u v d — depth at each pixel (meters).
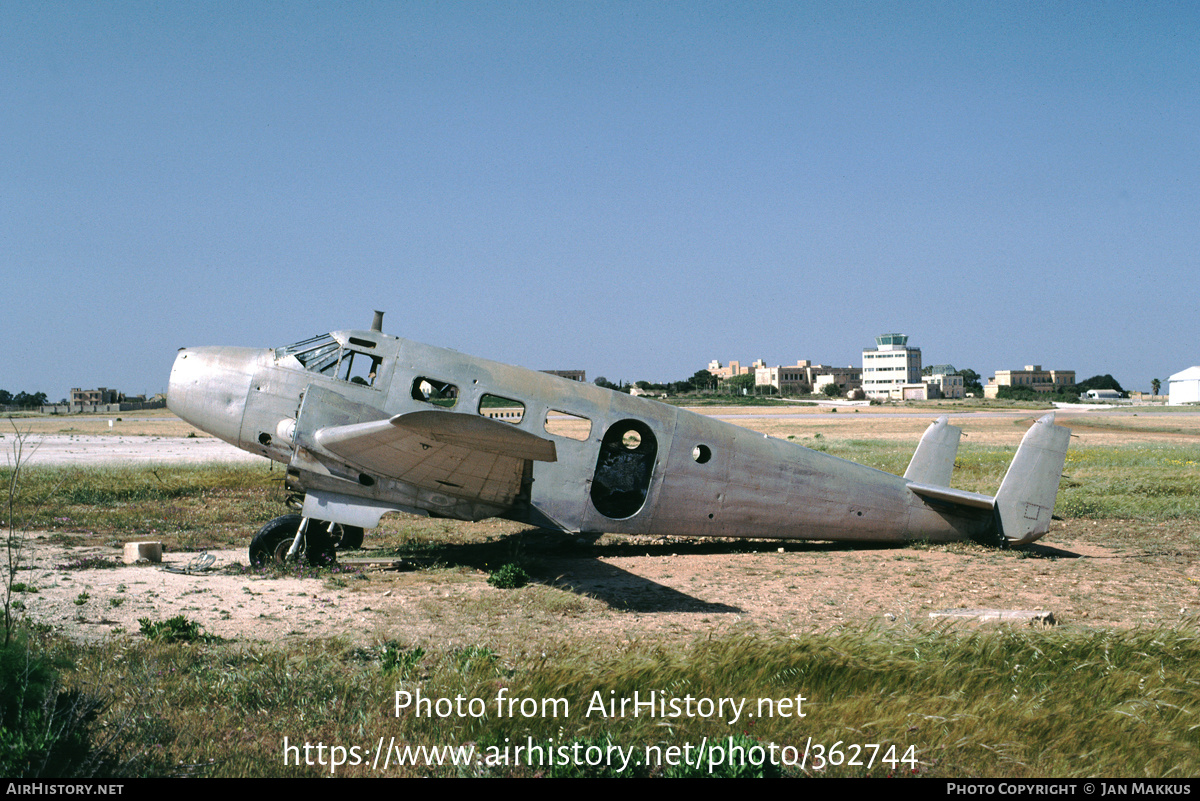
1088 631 7.01
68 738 4.38
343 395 11.26
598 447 11.89
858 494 12.98
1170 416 81.81
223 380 11.57
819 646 6.39
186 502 16.86
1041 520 12.93
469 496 11.09
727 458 12.44
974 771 4.64
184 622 7.22
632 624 8.31
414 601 8.98
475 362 11.73
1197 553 12.66
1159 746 4.95
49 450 35.34
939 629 7.35
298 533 10.69
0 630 4.69
